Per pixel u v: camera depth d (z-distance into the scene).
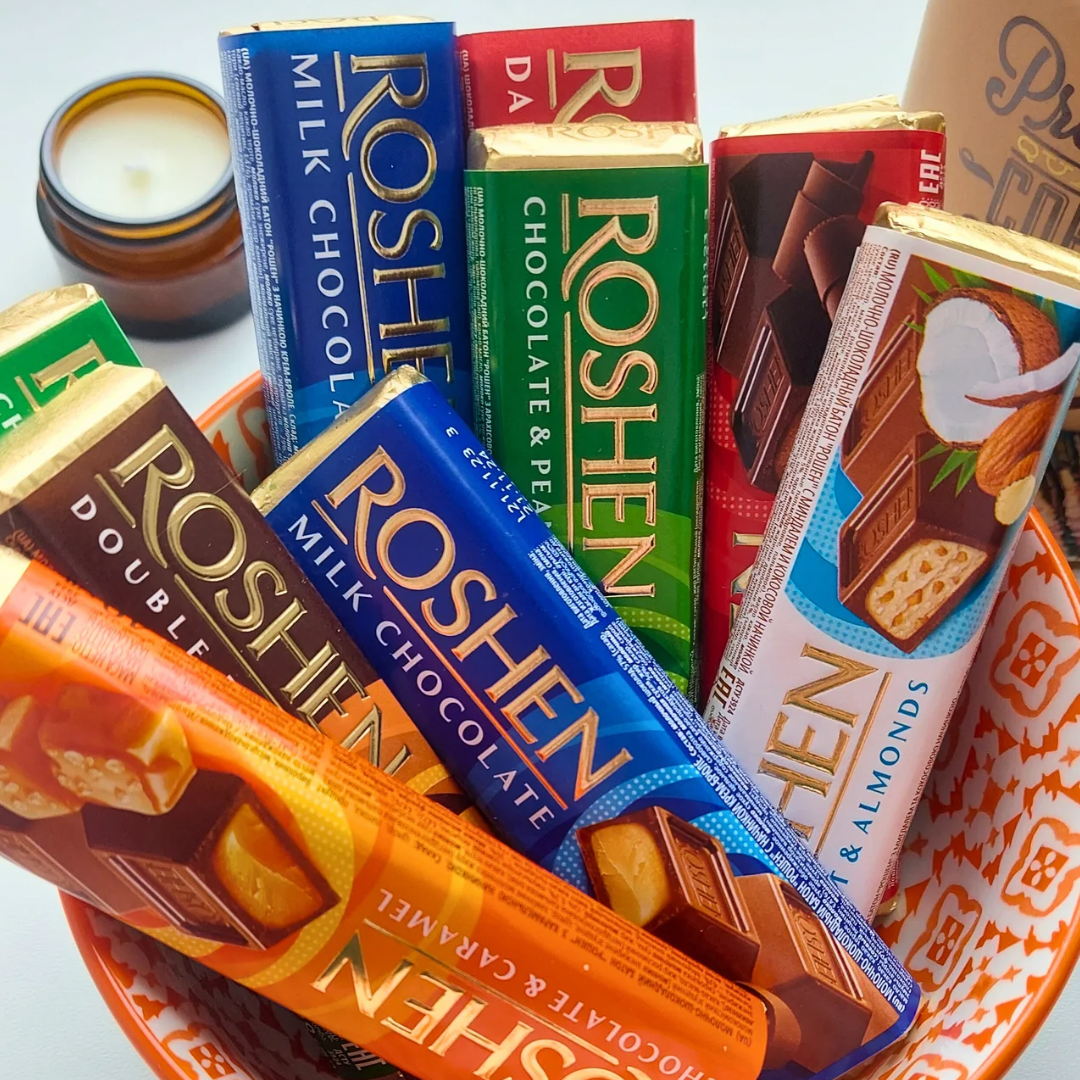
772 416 0.17
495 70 0.17
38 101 0.29
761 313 0.17
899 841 0.17
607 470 0.17
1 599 0.12
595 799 0.16
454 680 0.16
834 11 0.28
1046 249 0.15
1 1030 0.21
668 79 0.17
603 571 0.18
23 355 0.14
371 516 0.16
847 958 0.16
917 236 0.15
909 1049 0.16
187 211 0.24
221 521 0.14
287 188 0.16
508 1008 0.14
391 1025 0.14
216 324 0.26
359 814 0.13
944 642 0.16
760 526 0.18
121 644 0.12
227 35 0.16
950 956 0.17
